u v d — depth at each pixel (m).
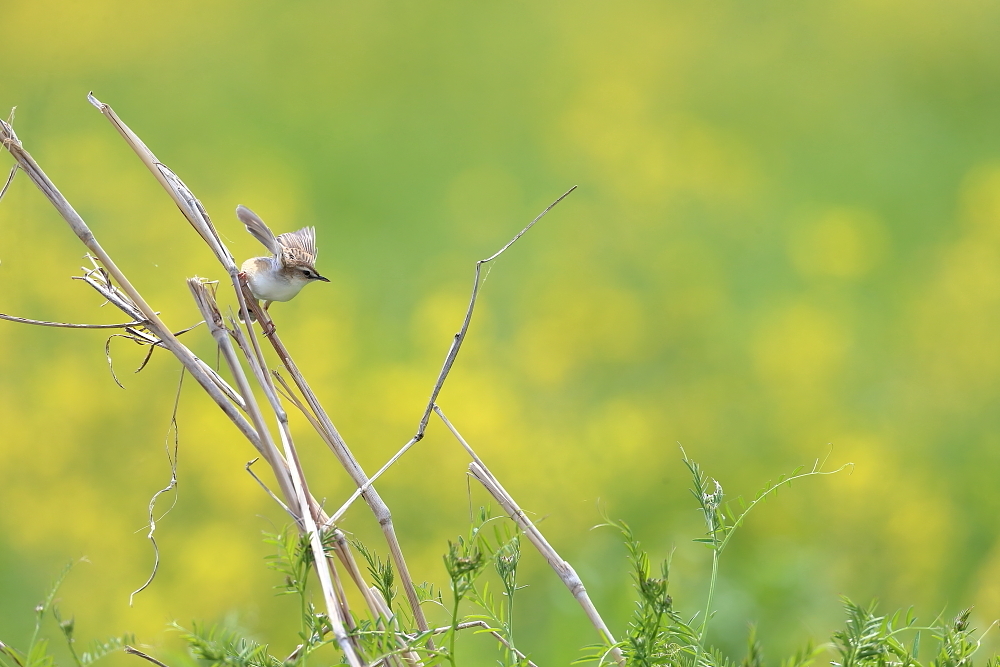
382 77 22.81
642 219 18.22
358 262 16.45
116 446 11.01
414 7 25.16
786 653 7.16
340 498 10.66
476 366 13.41
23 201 13.53
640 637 4.08
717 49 24.83
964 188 17.83
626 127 20.64
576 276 15.98
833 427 12.05
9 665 4.13
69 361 11.88
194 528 10.15
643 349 14.20
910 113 22.25
